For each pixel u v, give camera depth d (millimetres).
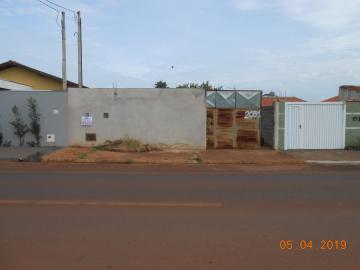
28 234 5297
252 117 18672
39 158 14594
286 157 16031
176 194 8172
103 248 4773
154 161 14492
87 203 7195
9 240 5055
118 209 6754
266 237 5273
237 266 4262
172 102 17844
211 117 18547
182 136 17891
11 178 10109
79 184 9273
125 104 17734
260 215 6438
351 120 18469
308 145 18469
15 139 17656
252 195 8156
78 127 17750
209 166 13773
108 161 14383
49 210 6629
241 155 16422
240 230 5574
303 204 7320
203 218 6215
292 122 18359
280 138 18328
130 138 17797
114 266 4219
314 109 18391
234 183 9719
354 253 4711
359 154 16922
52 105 17672
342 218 6297
